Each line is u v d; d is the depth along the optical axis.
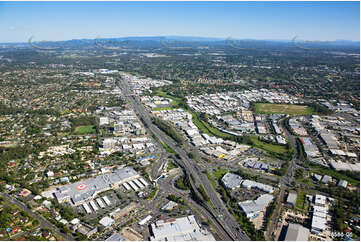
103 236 167.50
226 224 181.00
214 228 177.00
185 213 190.88
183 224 176.38
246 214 188.62
